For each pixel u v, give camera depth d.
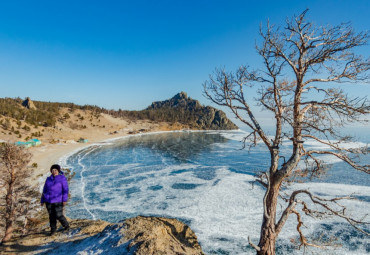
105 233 6.82
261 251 7.57
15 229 9.82
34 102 166.12
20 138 87.50
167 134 177.75
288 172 8.04
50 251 6.58
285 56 7.99
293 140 7.95
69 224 8.66
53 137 108.00
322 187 40.12
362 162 58.81
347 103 7.42
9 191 10.51
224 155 77.31
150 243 5.75
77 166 60.19
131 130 179.12
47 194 7.64
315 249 21.83
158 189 41.12
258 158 70.75
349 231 24.94
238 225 27.38
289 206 8.12
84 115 174.62
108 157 73.75
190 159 70.31
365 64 7.48
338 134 7.73
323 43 7.54
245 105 8.81
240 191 39.28
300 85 7.98
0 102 127.75
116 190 40.66
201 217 29.58
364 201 33.53
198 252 6.94
